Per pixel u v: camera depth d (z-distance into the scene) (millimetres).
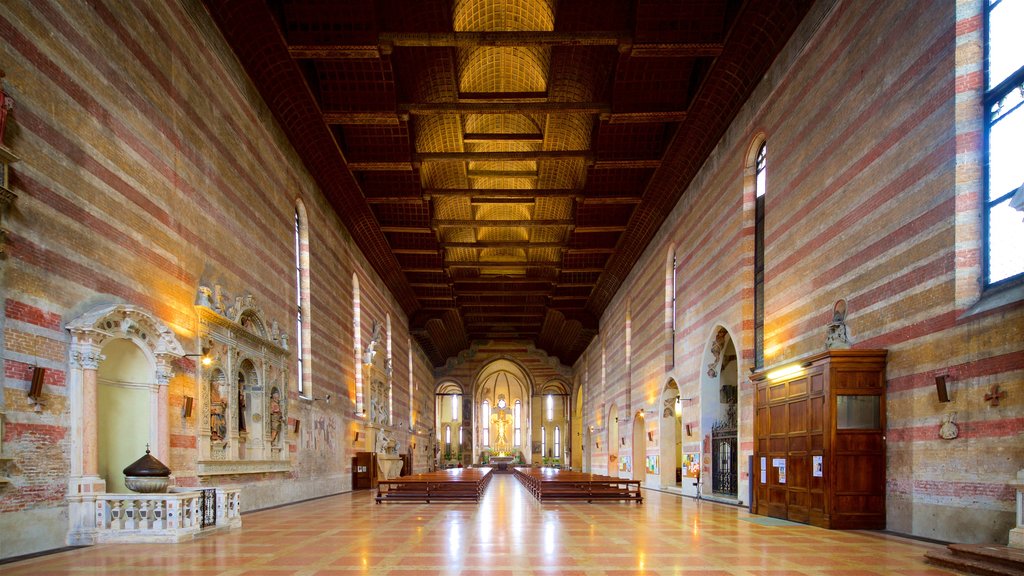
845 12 11680
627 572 7117
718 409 19297
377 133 20109
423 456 47812
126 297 10039
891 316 10117
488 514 14125
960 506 8516
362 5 14430
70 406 8742
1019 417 7633
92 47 9344
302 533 10594
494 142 26188
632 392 30797
